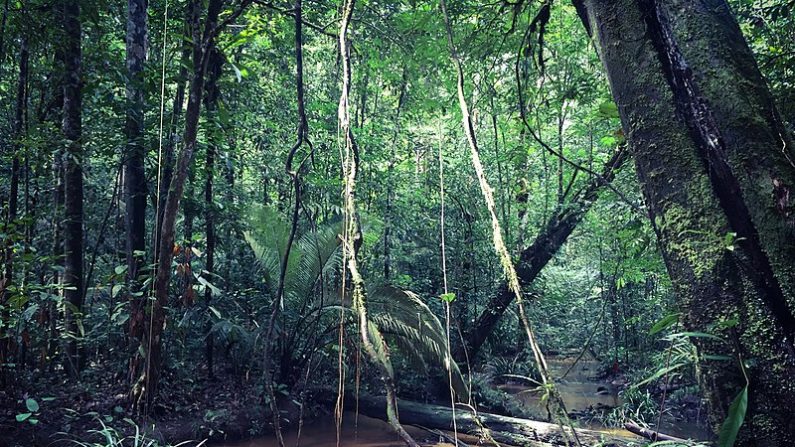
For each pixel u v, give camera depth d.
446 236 9.98
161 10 6.29
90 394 5.16
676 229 2.07
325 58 9.14
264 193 9.03
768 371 1.83
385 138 9.80
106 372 5.83
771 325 1.85
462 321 9.63
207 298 6.35
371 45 6.51
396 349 6.70
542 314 12.71
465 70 5.69
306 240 6.31
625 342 10.93
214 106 6.59
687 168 2.06
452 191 9.88
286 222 6.53
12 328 4.70
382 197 9.50
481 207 10.01
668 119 2.11
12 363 4.73
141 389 5.00
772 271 1.88
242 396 6.14
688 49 2.10
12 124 6.18
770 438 1.80
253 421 5.70
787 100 4.17
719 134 2.01
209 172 6.24
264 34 8.00
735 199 1.96
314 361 6.84
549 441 5.36
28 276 5.03
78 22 5.73
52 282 5.73
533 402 8.62
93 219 7.61
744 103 2.01
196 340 6.49
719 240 1.97
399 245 9.88
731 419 1.72
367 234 7.43
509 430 5.62
